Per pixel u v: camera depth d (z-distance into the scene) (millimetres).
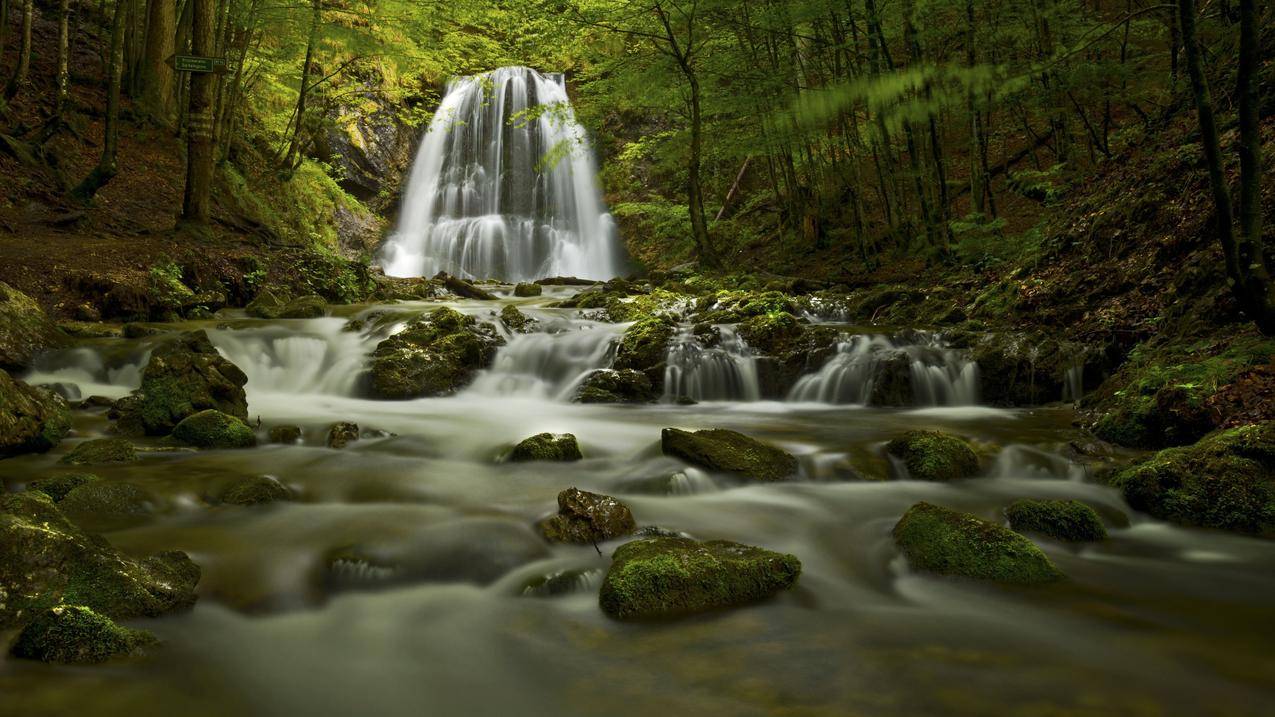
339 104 24078
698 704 2512
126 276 10359
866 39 13430
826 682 2648
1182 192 8453
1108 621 3168
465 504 4551
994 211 13141
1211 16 10656
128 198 14266
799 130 14273
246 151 19562
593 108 19547
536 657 2867
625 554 3512
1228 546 4035
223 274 12094
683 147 18344
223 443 5730
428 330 9695
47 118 14398
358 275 14789
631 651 2902
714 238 21266
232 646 2904
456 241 25312
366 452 5832
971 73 5129
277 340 9438
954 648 2922
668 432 5574
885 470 5414
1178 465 4609
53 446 5477
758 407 8531
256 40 19188
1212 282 6918
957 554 3691
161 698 2496
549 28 17859
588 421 7465
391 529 4039
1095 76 10664
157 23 17422
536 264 25594
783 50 15750
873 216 17641
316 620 3172
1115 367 7762
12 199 12195
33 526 3059
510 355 9734
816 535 4250
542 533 4031
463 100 28359
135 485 4324
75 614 2725
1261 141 7926
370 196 25422
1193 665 2781
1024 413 7582
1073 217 10469
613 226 26688
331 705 2525
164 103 17641
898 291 11773
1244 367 5363
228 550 3695
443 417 7516
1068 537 4156
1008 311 9695
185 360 6379
